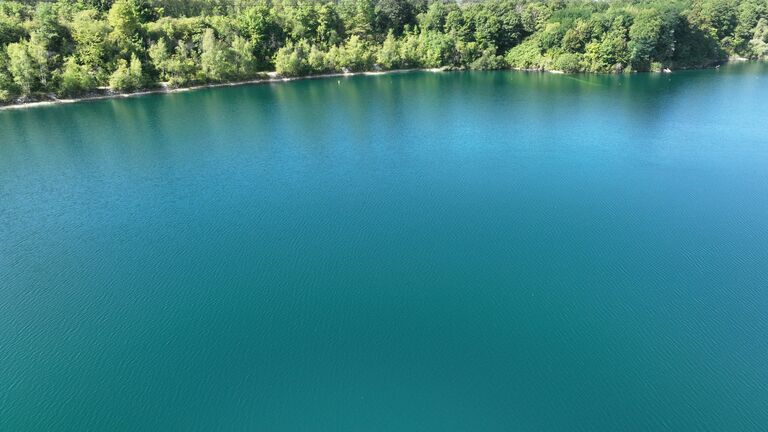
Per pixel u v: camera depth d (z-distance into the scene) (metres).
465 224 37.75
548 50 128.88
